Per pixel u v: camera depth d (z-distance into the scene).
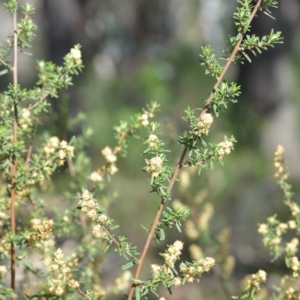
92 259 2.81
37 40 15.02
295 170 9.79
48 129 3.54
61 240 3.86
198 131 2.07
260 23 9.65
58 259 2.11
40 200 2.84
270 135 10.19
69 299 2.58
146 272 5.82
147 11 19.61
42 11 11.54
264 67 10.35
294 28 10.63
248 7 2.16
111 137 10.77
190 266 2.01
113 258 6.38
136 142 9.92
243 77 10.56
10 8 2.36
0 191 2.94
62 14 11.17
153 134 2.14
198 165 2.10
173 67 13.99
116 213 8.24
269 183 9.05
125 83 14.57
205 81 12.94
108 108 12.75
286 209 8.48
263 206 8.55
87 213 2.01
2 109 2.46
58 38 11.18
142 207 8.38
